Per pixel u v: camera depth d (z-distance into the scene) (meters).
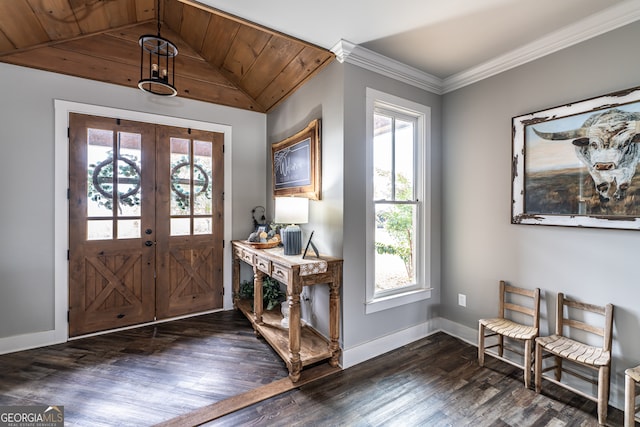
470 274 2.66
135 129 2.95
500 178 2.42
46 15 2.27
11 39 2.32
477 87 2.60
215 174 3.38
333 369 2.22
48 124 2.57
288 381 2.06
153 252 3.05
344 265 2.26
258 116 3.64
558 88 2.07
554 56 2.10
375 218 2.53
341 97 2.26
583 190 1.94
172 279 3.16
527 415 1.74
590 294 1.92
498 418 1.72
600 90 1.87
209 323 3.07
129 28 2.91
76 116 2.69
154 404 1.81
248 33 2.57
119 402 1.83
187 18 2.80
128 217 2.93
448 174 2.85
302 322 2.78
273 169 3.40
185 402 1.83
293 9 1.82
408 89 2.65
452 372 2.19
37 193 2.54
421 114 2.75
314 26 1.99
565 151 2.02
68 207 2.67
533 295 2.18
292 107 3.02
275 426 1.65
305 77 2.68
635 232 1.74
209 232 3.36
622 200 1.77
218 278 3.42
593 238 1.91
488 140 2.51
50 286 2.60
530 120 2.21
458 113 2.76
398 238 2.69
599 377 1.67
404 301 2.64
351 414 1.75
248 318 3.01
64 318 2.64
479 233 2.59
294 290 2.03
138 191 2.97
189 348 2.54
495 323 2.26
